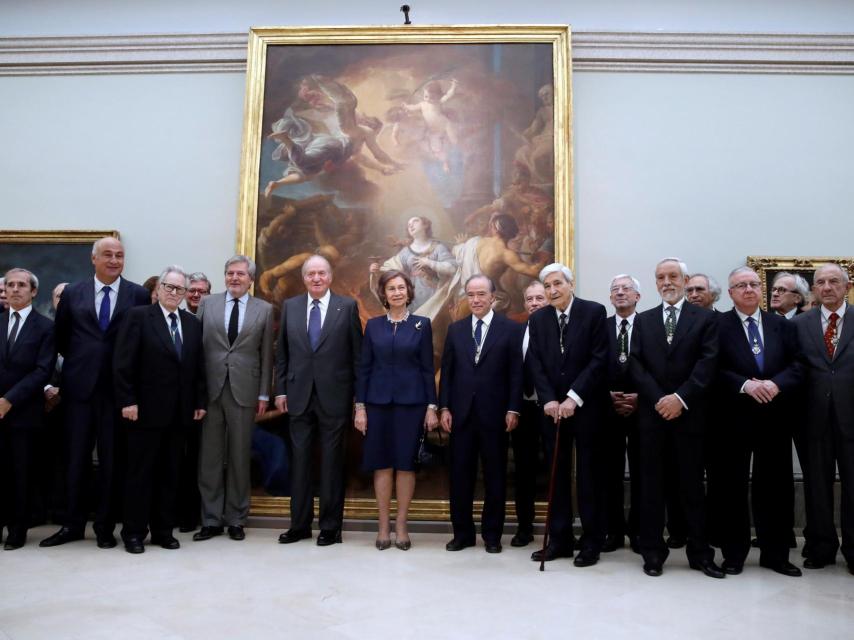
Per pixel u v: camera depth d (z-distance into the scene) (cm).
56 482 523
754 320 410
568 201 571
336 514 455
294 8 629
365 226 582
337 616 297
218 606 310
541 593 338
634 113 603
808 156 596
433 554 425
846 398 401
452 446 445
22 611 302
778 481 393
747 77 605
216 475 471
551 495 403
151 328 434
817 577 379
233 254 604
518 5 621
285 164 591
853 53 600
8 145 626
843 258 582
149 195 615
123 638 268
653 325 405
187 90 623
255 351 480
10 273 454
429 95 592
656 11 618
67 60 629
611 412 454
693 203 593
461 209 579
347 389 462
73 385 443
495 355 443
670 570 390
